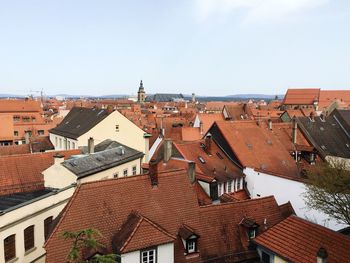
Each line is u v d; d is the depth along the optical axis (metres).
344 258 18.17
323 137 54.59
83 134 50.69
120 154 39.53
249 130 46.53
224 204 25.61
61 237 20.09
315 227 20.75
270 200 27.42
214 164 38.97
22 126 84.69
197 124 82.50
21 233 25.61
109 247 20.45
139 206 22.88
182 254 22.28
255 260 23.94
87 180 32.50
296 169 45.31
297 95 153.50
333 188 24.78
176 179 25.11
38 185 33.53
